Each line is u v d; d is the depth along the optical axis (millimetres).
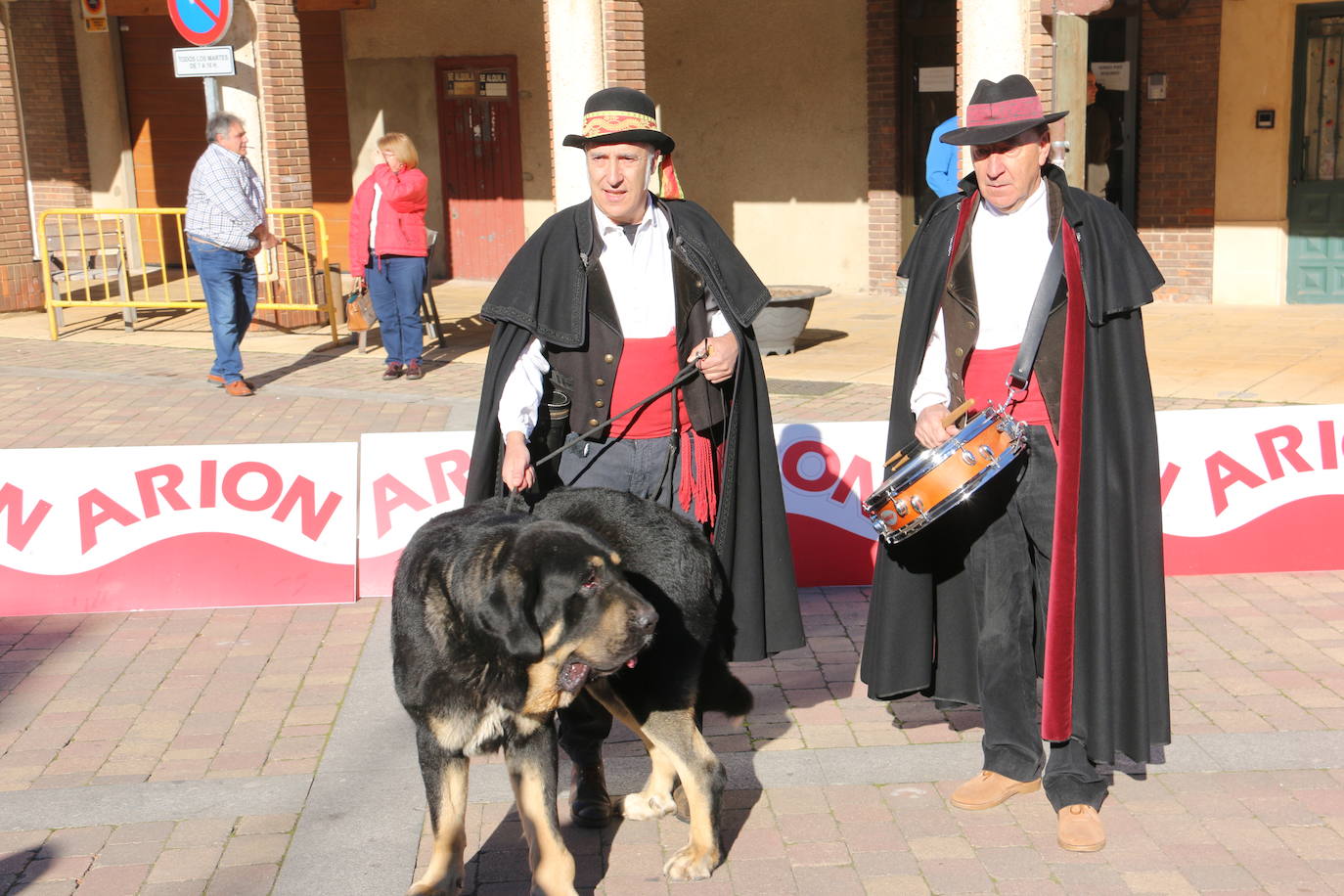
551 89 11281
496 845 3955
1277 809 4043
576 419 3947
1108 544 3854
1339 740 4496
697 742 3715
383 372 10852
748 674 5266
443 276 16719
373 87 16531
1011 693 4070
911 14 13758
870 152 14164
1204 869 3719
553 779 3414
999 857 3826
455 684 3295
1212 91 12586
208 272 9867
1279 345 10797
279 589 6137
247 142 12742
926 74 13859
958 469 3717
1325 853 3783
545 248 3920
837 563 6328
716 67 14781
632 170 3781
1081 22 9219
